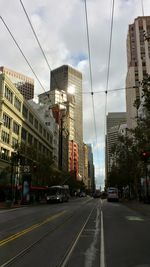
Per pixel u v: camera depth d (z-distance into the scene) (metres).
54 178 82.25
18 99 71.00
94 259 9.09
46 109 120.56
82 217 24.09
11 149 65.25
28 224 18.53
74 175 135.62
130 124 110.69
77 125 137.12
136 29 121.25
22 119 73.38
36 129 88.62
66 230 15.77
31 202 53.19
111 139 116.38
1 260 8.73
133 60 121.31
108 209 35.78
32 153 56.94
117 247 11.16
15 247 10.80
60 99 48.97
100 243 11.94
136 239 13.11
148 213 28.19
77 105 75.19
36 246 11.05
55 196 58.00
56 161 123.50
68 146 165.00
